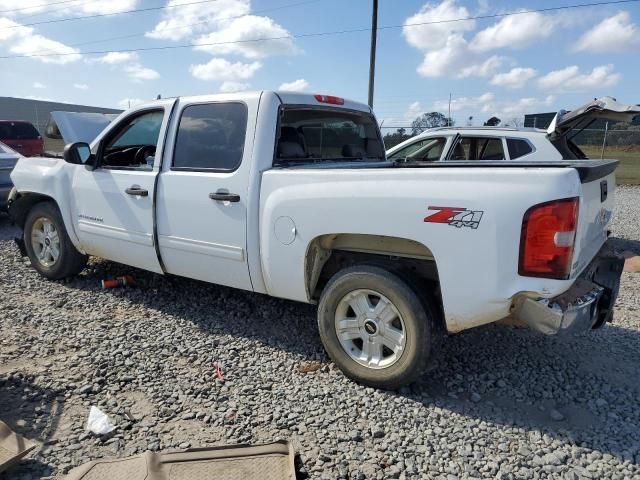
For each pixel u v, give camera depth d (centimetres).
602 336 449
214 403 327
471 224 300
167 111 446
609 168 345
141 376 358
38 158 574
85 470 254
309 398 336
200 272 432
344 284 349
